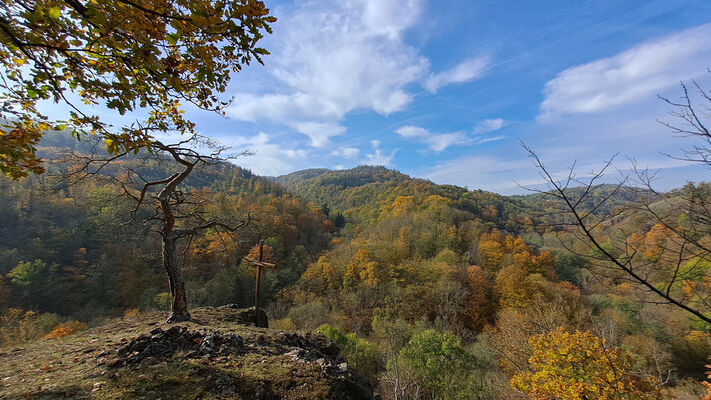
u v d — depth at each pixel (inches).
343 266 1553.9
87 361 168.6
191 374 148.4
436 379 550.3
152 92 112.8
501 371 600.4
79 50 84.2
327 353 271.0
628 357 318.0
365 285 1342.3
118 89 91.8
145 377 142.6
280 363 178.2
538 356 355.9
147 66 89.4
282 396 143.6
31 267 1039.0
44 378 144.2
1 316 914.1
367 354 681.0
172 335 192.4
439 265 1405.0
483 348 717.3
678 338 697.6
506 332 573.3
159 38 87.6
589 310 782.5
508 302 1128.8
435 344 605.0
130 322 300.4
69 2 73.0
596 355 315.6
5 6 74.4
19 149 96.3
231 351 189.3
